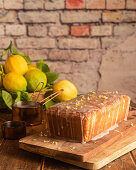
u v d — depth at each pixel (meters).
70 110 0.92
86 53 1.64
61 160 0.86
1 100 1.11
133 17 1.62
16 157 0.87
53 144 0.89
